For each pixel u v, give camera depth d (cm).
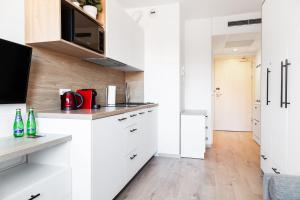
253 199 211
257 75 478
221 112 624
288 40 181
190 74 426
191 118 342
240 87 614
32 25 167
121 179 211
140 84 359
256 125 464
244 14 394
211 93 419
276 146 210
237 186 241
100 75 283
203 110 406
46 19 164
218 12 383
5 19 154
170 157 348
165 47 346
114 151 196
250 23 391
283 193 100
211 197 215
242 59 612
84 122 160
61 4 172
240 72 614
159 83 350
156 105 342
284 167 188
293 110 170
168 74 346
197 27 420
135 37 311
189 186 240
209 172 283
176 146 345
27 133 160
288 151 179
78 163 162
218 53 594
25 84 161
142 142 276
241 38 437
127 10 362
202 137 339
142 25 356
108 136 185
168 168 297
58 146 164
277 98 209
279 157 201
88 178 160
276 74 212
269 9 238
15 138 147
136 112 253
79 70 237
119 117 206
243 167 303
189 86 427
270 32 234
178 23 339
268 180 115
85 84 248
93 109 211
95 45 209
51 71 196
